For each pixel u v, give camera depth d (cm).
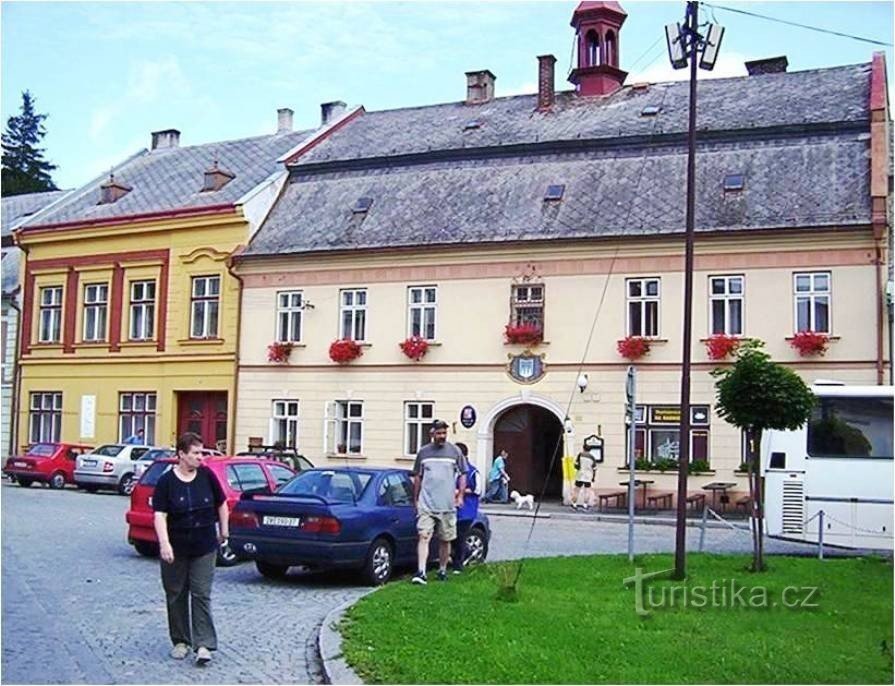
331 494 1545
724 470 2902
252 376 3578
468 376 3238
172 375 3766
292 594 1426
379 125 4109
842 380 2825
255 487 1788
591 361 3088
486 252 3238
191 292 3772
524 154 3481
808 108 3259
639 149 3316
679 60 1590
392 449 3322
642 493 2964
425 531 1443
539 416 3259
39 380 4122
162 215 3812
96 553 1773
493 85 4178
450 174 3544
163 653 1020
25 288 4191
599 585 1413
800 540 1981
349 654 960
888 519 1953
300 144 4038
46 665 953
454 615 1145
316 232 3550
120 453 3331
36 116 7962
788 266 2909
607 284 3095
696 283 2992
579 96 3850
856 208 2873
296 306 3547
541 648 980
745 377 1617
